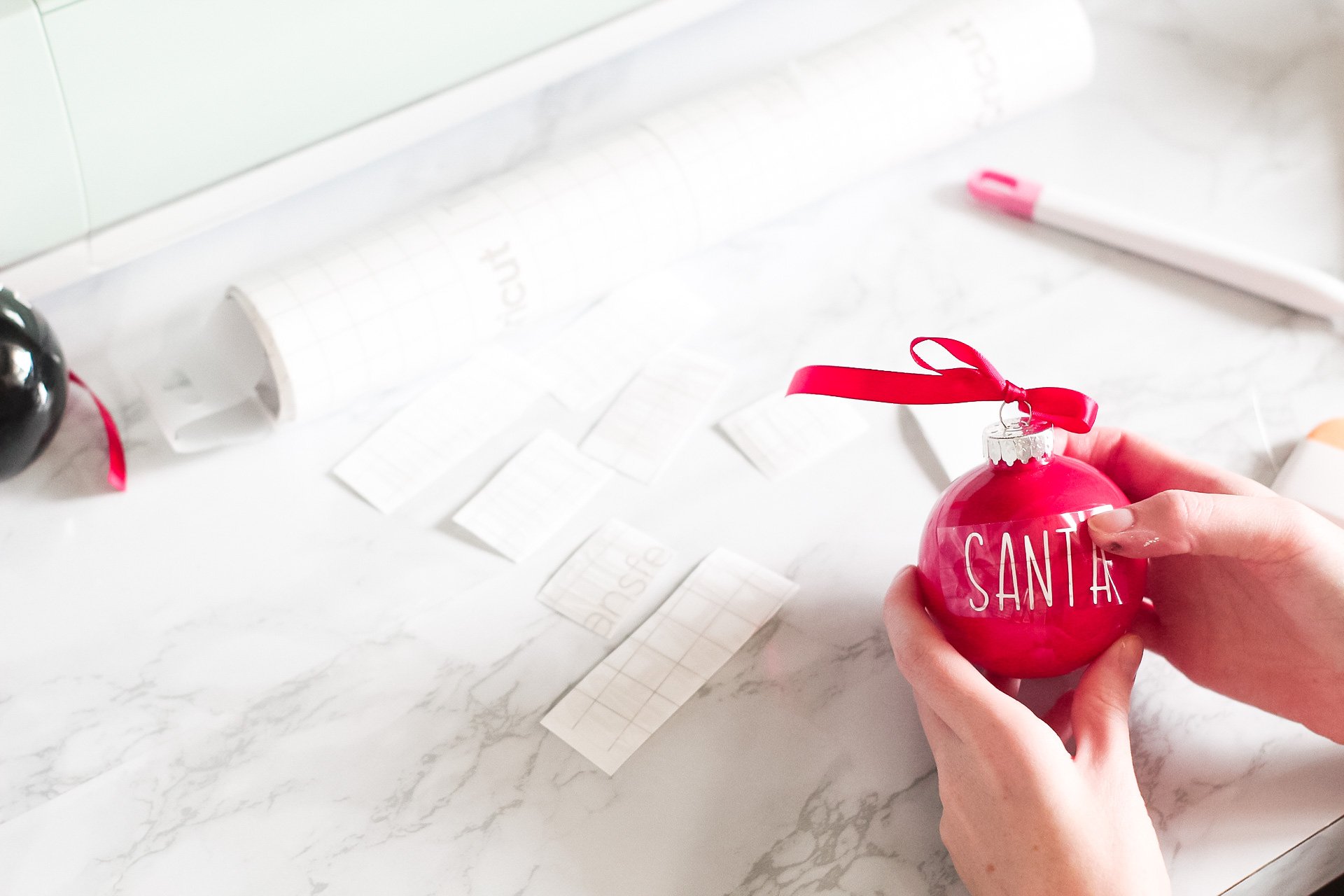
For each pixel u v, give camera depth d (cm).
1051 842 46
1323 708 53
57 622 64
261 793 57
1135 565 51
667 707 58
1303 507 49
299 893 53
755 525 66
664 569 64
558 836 54
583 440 71
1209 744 55
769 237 81
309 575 65
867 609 62
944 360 73
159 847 55
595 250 74
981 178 82
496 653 61
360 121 76
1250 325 73
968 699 49
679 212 76
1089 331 74
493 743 58
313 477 70
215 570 66
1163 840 52
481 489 69
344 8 70
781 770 56
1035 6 82
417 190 83
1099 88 88
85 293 78
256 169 75
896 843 53
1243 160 83
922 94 80
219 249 80
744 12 92
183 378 71
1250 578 51
